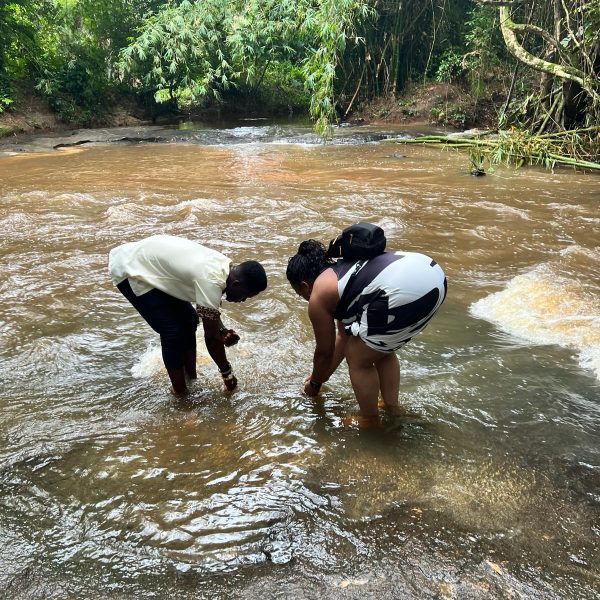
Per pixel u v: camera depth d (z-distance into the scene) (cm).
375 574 221
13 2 1881
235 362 392
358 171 1153
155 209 822
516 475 280
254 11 2002
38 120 1866
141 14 2167
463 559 228
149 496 265
